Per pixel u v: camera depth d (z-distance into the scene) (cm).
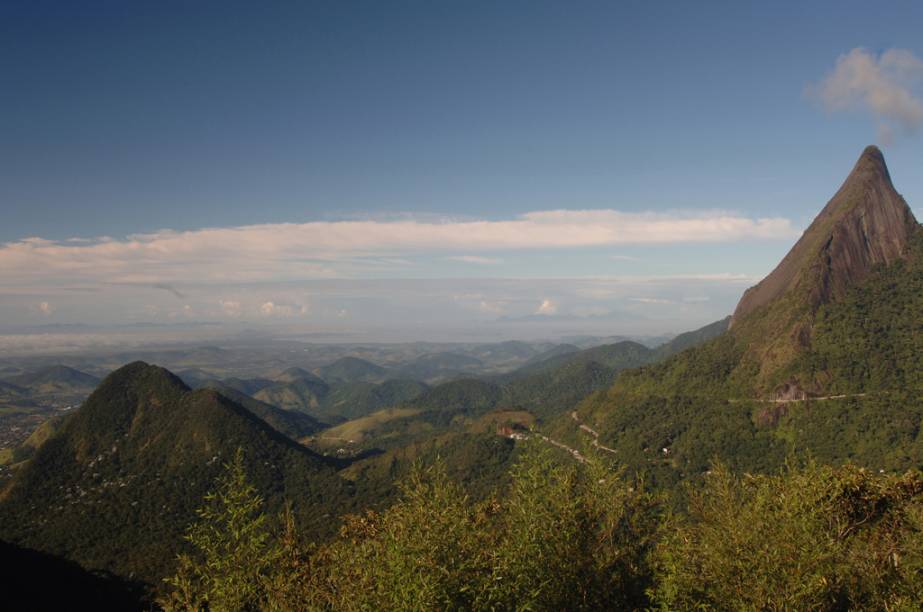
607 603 1609
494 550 1408
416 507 1434
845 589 1527
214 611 1486
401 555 1253
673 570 1528
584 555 1583
